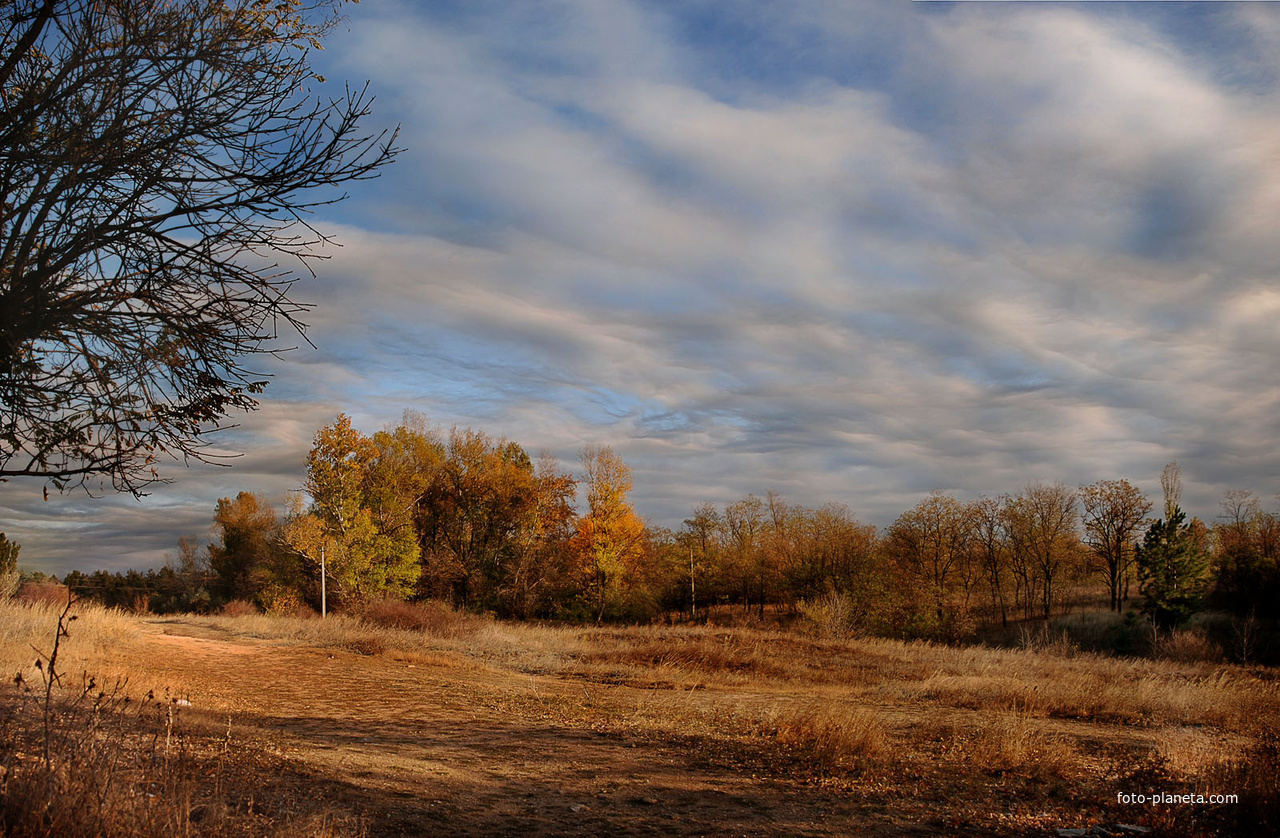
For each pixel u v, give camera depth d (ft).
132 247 19.35
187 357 19.79
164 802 16.15
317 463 145.18
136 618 89.40
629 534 183.01
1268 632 133.49
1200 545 163.94
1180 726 47.47
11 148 17.84
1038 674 78.69
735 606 228.43
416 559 155.84
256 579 196.44
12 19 18.39
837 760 34.96
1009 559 205.36
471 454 201.26
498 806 24.54
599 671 72.49
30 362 18.49
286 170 19.98
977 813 26.58
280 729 35.73
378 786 24.99
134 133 19.25
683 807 26.22
